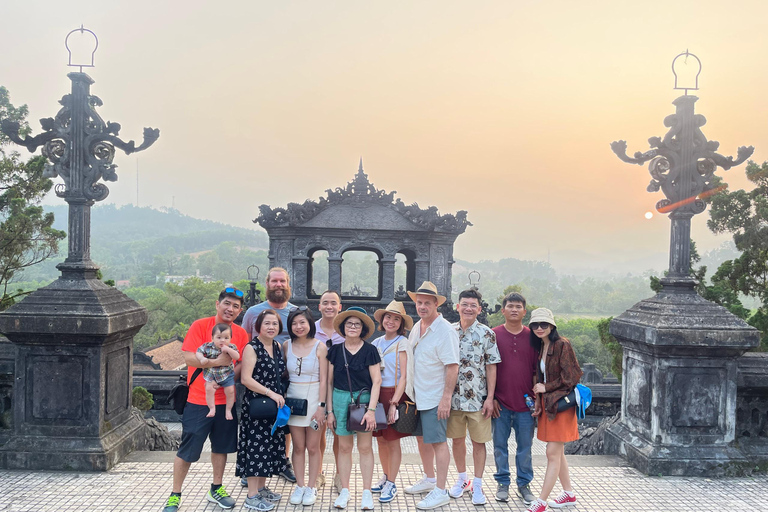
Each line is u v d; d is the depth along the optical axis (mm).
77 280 6004
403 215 19453
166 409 13398
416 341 5359
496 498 5363
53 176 6148
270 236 19344
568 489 5195
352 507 5137
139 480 5590
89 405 5855
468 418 5371
